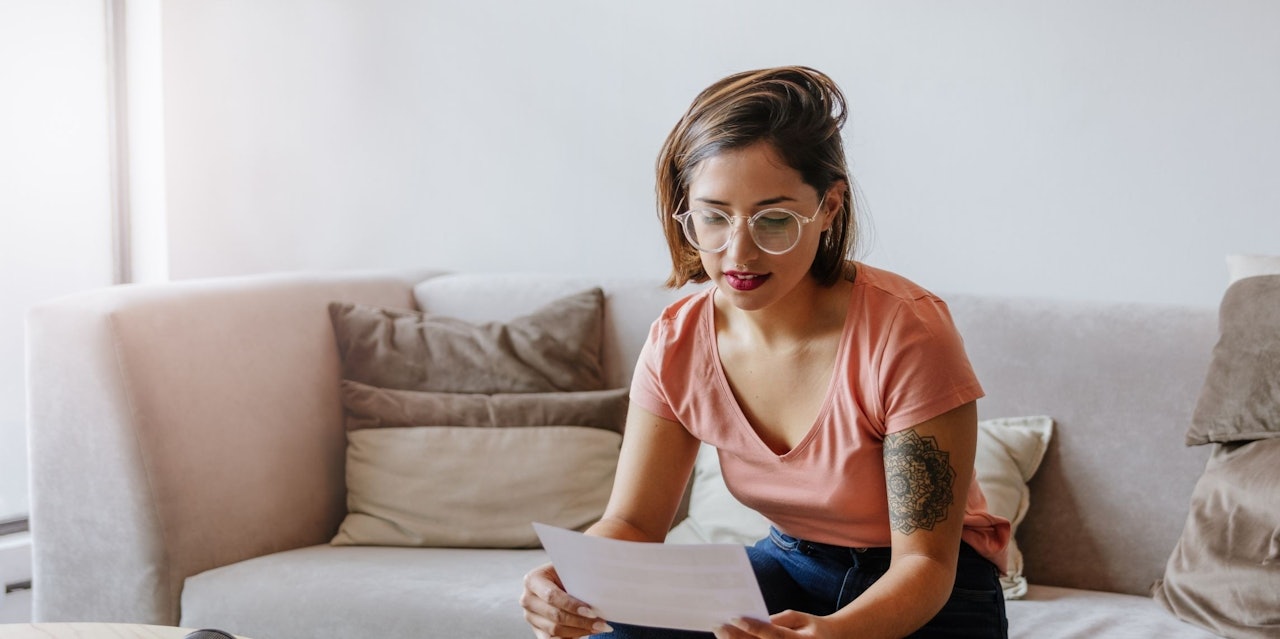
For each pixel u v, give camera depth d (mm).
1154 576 2082
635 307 2580
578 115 2908
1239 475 1898
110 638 1538
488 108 3002
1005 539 1546
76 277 3133
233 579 2129
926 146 2572
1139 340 2160
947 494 1396
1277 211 2289
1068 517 2158
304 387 2461
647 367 1622
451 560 2219
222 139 3238
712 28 2754
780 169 1348
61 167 3088
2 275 2990
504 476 2361
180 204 3180
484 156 3018
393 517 2354
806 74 1426
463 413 2418
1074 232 2459
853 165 2643
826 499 1490
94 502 2170
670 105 2811
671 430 1617
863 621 1295
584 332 2539
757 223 1355
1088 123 2428
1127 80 2389
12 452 3006
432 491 2357
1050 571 2170
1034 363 2217
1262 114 2287
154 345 2178
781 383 1518
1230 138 2316
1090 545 2137
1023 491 2150
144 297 2217
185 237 3193
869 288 1479
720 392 1558
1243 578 1812
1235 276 2121
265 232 3242
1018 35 2471
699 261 1560
